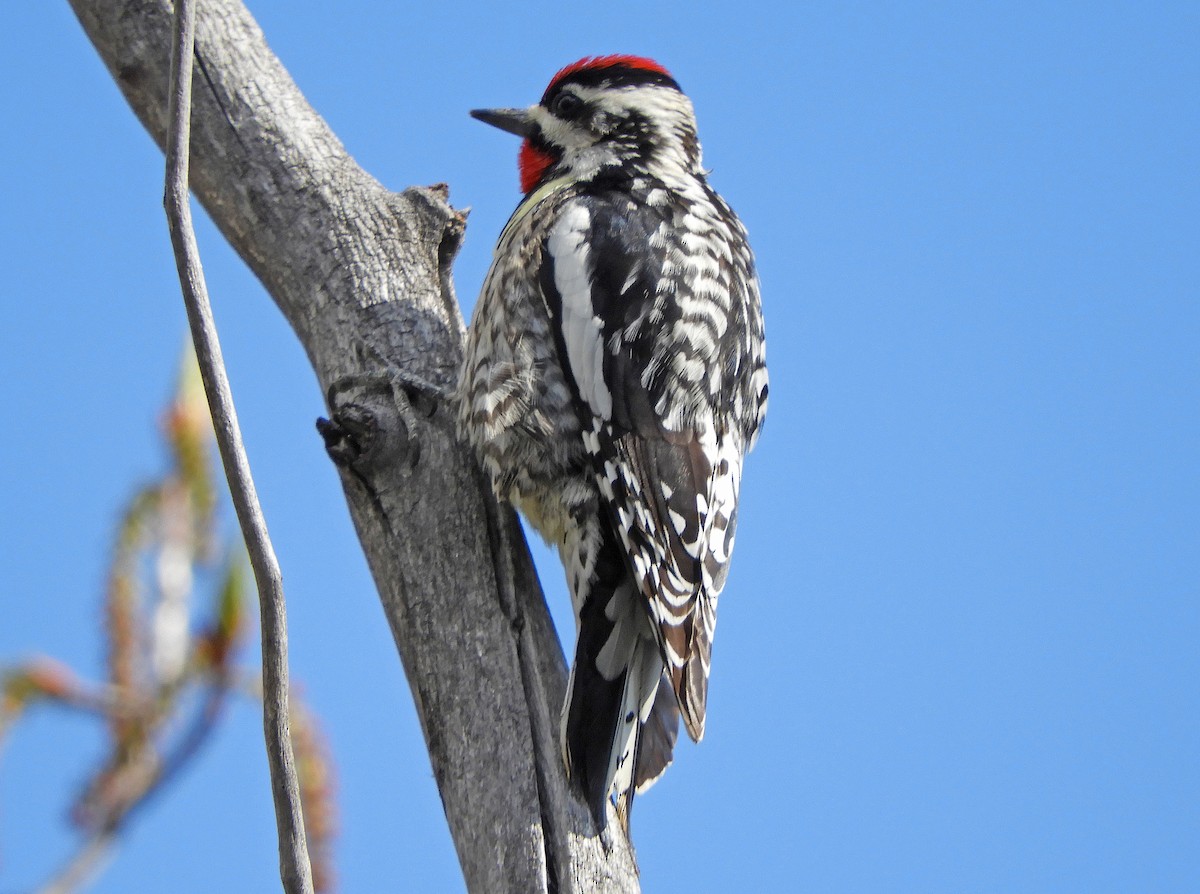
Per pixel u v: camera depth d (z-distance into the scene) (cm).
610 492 812
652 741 796
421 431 780
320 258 840
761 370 938
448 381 827
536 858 662
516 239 888
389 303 833
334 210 847
